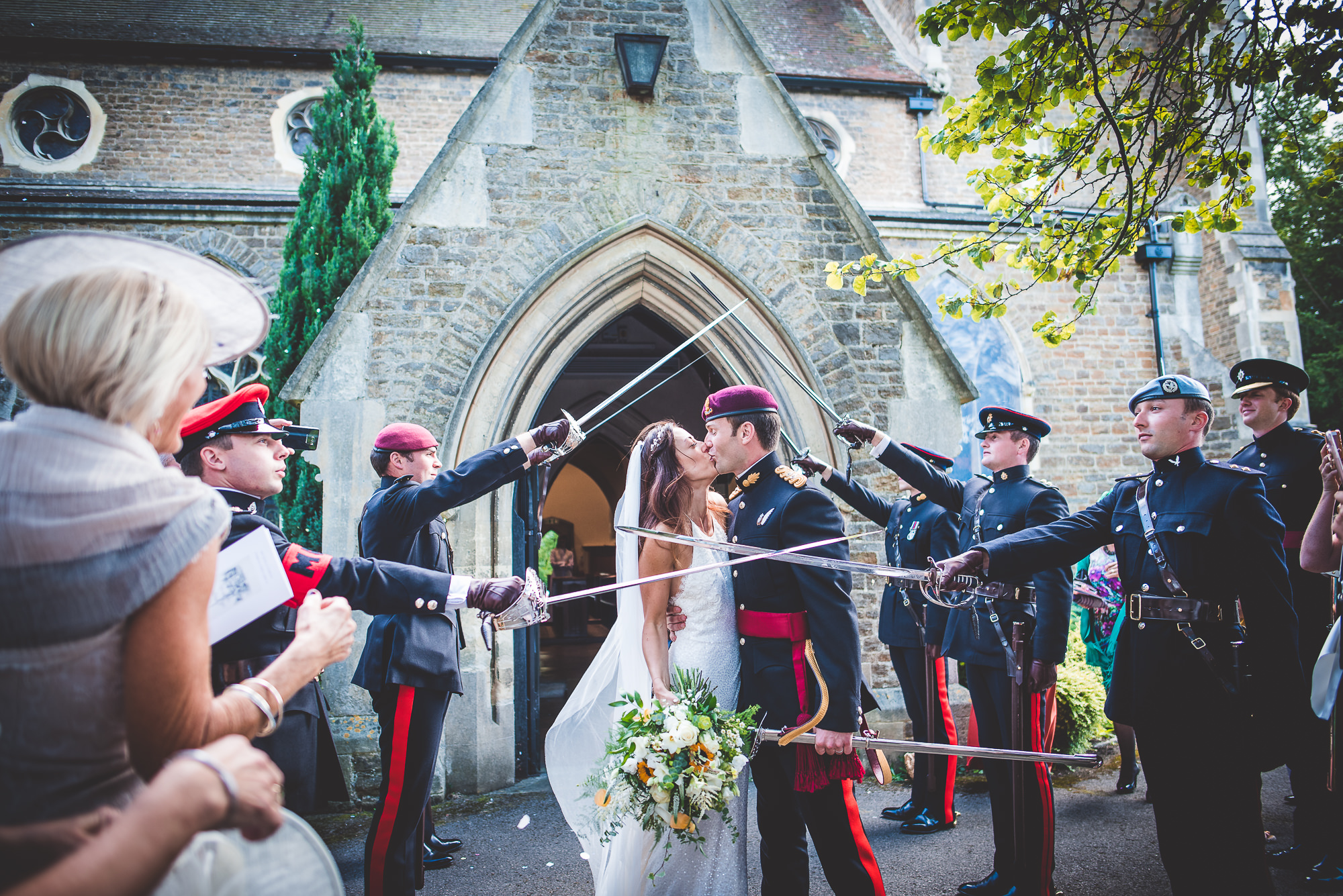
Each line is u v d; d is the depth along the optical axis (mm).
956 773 4746
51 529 1047
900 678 4777
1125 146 4266
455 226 5336
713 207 5621
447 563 3787
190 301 1254
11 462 1078
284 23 10773
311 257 6941
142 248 1293
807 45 11750
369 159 7246
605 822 2566
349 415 5105
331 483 5047
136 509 1094
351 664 4961
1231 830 2496
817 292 5672
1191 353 10953
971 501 4098
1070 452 10797
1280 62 3924
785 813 2586
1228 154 4172
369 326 5188
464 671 5102
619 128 5578
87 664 1077
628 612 2807
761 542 2660
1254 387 4191
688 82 5691
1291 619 2549
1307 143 16094
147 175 9812
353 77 7281
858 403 5609
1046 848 3230
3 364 1140
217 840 1241
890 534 4852
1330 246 17234
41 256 1260
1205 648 2564
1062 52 3984
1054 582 3426
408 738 3209
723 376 5734
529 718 5480
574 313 5484
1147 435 2795
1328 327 16562
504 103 5465
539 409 5586
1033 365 10891
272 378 6793
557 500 18047
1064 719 5441
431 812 4289
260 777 1123
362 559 2496
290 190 9898
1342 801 3350
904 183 11164
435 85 10500
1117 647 2830
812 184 5750
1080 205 10172
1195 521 2639
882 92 11211
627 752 2361
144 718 1110
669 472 2801
